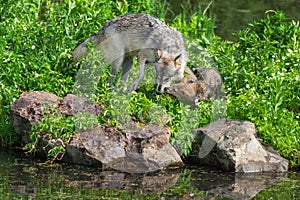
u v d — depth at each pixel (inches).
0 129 503.5
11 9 594.9
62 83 525.0
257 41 570.6
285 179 462.9
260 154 475.8
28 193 415.8
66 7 589.9
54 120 476.4
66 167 464.8
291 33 581.9
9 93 510.3
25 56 537.3
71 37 555.5
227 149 470.6
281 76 525.0
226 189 441.1
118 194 422.9
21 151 493.7
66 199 408.8
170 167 471.2
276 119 501.0
